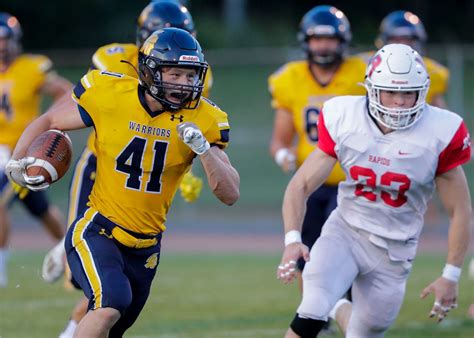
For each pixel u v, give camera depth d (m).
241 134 58.38
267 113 63.19
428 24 86.38
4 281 29.20
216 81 69.31
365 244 16.67
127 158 15.19
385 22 27.67
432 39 85.69
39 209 29.33
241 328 22.19
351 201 16.69
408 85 15.23
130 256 15.62
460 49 82.38
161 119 15.10
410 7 87.38
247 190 55.12
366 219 16.62
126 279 14.93
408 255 16.73
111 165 15.34
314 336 16.20
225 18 89.00
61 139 15.47
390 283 16.73
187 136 14.43
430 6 86.75
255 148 58.47
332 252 16.52
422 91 15.41
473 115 62.09
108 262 15.02
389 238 16.53
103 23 82.88
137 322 22.97
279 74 24.28
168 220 49.75
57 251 21.81
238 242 42.19
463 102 65.19
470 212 15.99
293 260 15.59
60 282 29.83
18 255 36.72
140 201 15.36
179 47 14.82
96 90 15.24
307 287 16.30
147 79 14.92
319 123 16.36
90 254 15.10
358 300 17.02
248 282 29.86
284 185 55.66
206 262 35.03
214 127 15.29
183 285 29.19
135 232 15.45
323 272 16.30
